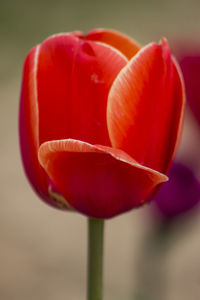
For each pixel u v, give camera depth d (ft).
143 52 1.25
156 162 1.29
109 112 1.25
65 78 1.27
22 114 1.30
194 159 1.71
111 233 4.13
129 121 1.25
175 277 3.51
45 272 3.82
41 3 7.50
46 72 1.27
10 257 3.92
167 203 1.70
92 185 1.26
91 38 1.33
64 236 4.15
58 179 1.26
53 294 3.67
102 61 1.26
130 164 1.24
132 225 4.16
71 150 1.23
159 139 1.28
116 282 3.68
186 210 1.70
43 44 1.28
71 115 1.27
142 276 1.84
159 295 1.84
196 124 1.71
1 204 4.43
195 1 7.55
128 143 1.26
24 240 4.09
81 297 3.66
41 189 1.30
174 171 1.70
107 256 3.95
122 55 1.26
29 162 1.29
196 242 3.67
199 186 1.69
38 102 1.27
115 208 1.28
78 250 4.02
